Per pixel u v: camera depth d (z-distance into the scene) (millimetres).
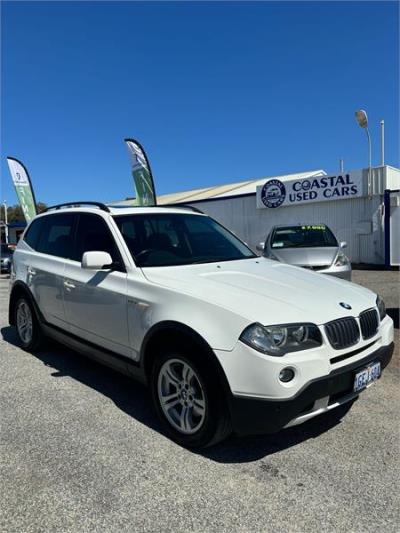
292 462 3188
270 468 3113
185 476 3021
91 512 2662
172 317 3369
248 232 21531
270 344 2949
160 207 5109
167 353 3455
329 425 3736
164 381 3559
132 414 3967
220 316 3143
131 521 2584
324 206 18828
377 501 2748
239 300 3254
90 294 4324
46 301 5203
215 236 4961
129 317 3824
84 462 3191
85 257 3971
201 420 3260
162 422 3574
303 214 19531
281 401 2896
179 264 4184
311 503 2732
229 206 22250
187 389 3379
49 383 4727
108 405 4156
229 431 3232
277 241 10977
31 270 5520
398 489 2865
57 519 2604
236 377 2986
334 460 3209
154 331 3504
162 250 4316
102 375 4965
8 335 6871
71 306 4672
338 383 3150
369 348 3514
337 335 3223
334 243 10672
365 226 17656
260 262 4535
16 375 4980
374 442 3455
